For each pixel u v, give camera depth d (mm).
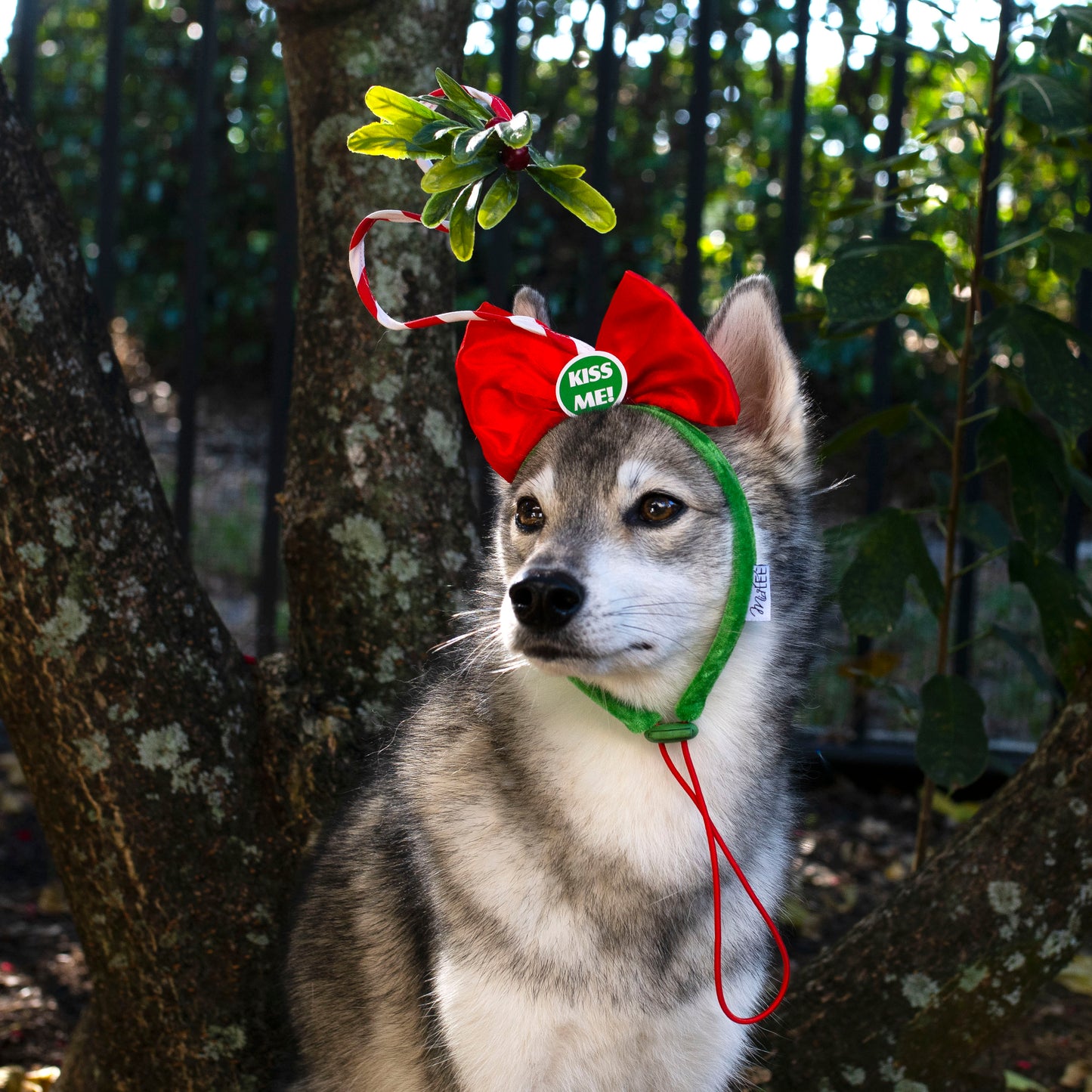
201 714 1216
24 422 1163
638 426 1090
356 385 1307
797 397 1128
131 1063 1208
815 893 1705
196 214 1851
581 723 1079
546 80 3295
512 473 1126
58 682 1172
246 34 3555
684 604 1071
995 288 1374
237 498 3070
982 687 2299
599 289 1820
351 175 1303
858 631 1317
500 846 1075
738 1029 1125
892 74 1763
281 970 1203
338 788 1254
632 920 1076
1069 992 1538
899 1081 1216
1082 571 2555
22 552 1162
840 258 1274
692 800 1069
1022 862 1220
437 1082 1105
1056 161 1617
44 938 1588
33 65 1898
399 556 1305
